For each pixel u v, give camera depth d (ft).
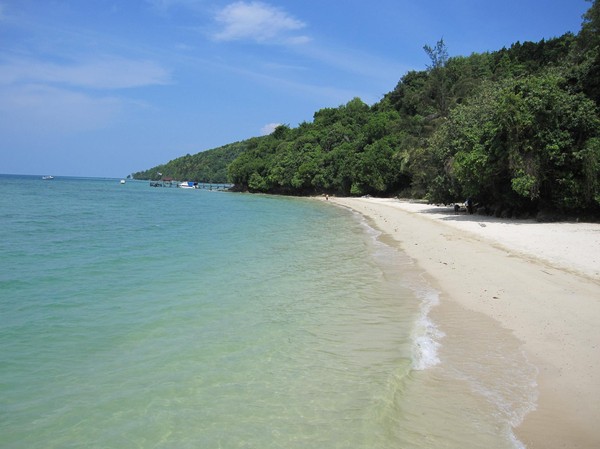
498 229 81.87
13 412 20.67
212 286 44.57
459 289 42.01
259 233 92.17
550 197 94.94
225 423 19.66
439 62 199.21
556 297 36.94
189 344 28.86
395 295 41.01
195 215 138.51
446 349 27.58
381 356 26.68
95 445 18.17
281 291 42.65
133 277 48.52
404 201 208.54
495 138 94.07
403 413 20.18
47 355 27.07
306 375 24.26
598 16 102.99
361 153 264.11
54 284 45.01
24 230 88.63
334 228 103.45
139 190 385.29
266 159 378.73
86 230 91.40
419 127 207.82
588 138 87.35
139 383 23.45
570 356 25.58
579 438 17.92
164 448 17.93
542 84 90.84
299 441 18.22
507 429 18.71
